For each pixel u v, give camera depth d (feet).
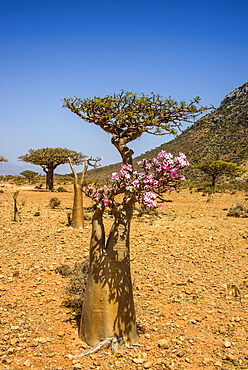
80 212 45.14
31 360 14.01
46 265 28.17
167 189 15.31
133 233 42.65
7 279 24.35
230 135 312.50
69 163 45.88
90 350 14.75
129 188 14.98
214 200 96.53
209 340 16.40
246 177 226.79
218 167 160.56
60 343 15.58
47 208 70.33
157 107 44.27
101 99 46.50
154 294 22.65
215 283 24.98
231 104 375.45
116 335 15.48
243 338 16.61
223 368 13.80
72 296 20.88
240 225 51.08
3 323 17.48
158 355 14.84
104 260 15.47
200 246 36.42
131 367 13.71
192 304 21.07
